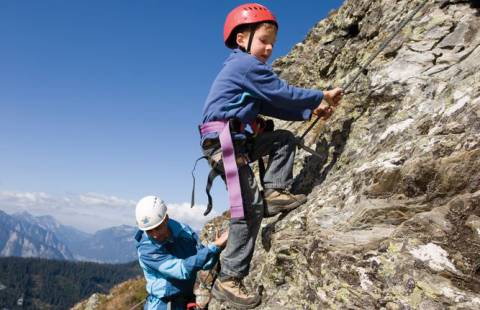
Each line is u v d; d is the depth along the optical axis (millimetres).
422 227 4180
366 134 6375
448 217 4082
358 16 8945
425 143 4758
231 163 5055
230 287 5395
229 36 5793
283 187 5637
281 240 5949
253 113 5465
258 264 6816
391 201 4738
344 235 4906
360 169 5430
